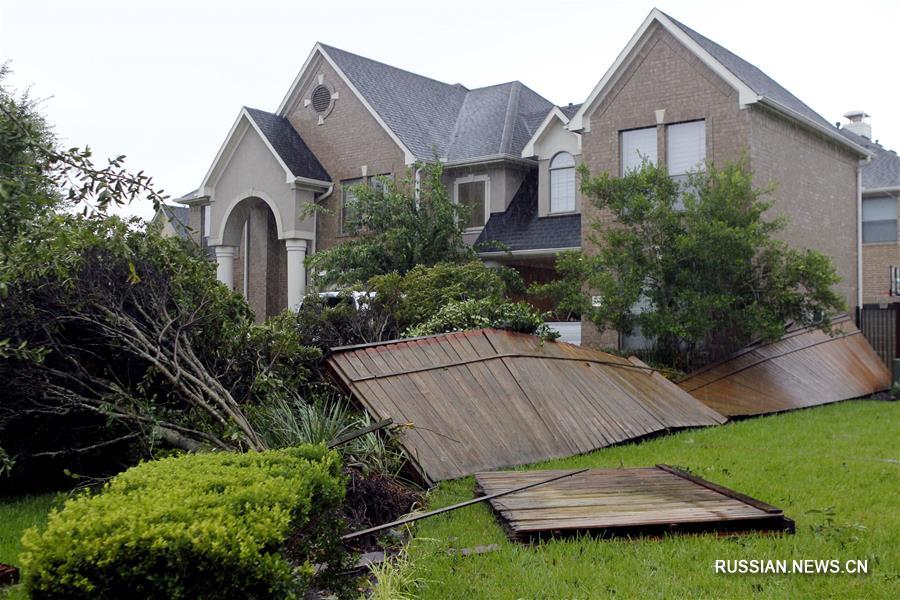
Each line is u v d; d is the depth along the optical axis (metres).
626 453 10.36
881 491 8.06
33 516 7.89
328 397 9.82
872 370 19.00
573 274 16.34
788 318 16.19
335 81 25.91
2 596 5.45
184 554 3.97
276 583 4.25
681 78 18.52
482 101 27.44
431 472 8.62
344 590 5.36
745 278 15.63
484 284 14.45
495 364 10.99
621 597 5.26
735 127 17.80
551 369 11.63
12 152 6.38
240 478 4.93
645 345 17.73
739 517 6.57
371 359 9.88
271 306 27.48
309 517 5.07
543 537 6.33
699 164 16.14
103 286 8.31
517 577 5.61
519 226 23.19
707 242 14.68
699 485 7.72
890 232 27.45
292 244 25.25
